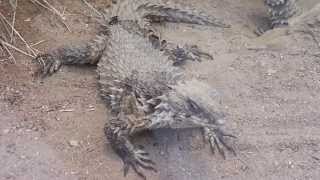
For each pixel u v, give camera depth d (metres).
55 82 0.81
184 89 0.69
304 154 0.72
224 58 0.87
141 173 0.69
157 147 0.72
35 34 0.88
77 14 0.93
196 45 0.89
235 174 0.69
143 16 0.92
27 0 0.92
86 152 0.71
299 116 0.77
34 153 0.70
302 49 0.88
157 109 0.69
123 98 0.74
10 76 0.80
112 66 0.79
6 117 0.74
